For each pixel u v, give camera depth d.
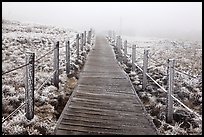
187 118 10.45
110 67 19.09
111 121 9.52
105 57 23.62
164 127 9.66
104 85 14.04
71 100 11.23
